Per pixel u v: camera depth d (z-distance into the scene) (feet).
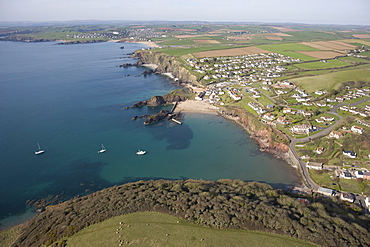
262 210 276.62
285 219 260.21
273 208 278.87
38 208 367.45
